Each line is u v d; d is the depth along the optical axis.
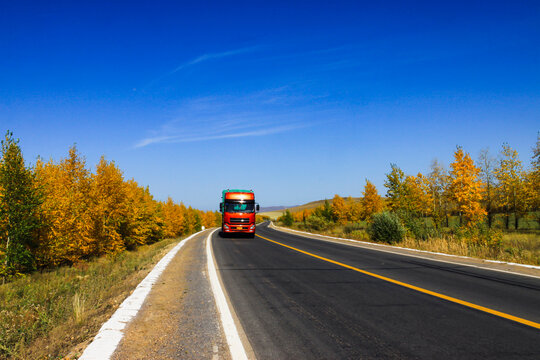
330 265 9.95
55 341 3.79
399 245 16.34
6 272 12.28
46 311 5.35
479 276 7.88
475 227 16.30
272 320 4.55
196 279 7.69
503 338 3.78
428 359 3.21
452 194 32.19
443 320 4.50
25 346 3.82
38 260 14.31
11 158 13.14
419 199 38.47
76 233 16.80
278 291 6.40
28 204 13.33
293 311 5.00
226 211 23.78
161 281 7.43
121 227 25.89
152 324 4.34
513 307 5.14
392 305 5.31
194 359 3.23
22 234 13.16
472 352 3.37
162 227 41.81
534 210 35.53
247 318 4.64
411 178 39.81
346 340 3.77
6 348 3.60
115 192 22.47
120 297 5.94
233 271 8.89
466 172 30.67
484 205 36.56
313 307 5.22
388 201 31.75
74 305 5.13
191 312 4.93
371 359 3.22
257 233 31.08
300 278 7.80
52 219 14.57
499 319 4.52
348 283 7.16
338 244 17.91
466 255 12.17
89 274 11.73
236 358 3.25
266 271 8.85
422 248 14.59
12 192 12.98
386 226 18.22
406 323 4.38
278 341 3.74
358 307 5.21
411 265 9.80
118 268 11.63
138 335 3.89
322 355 3.33
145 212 32.47
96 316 4.80
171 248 16.08
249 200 24.03
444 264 9.96
